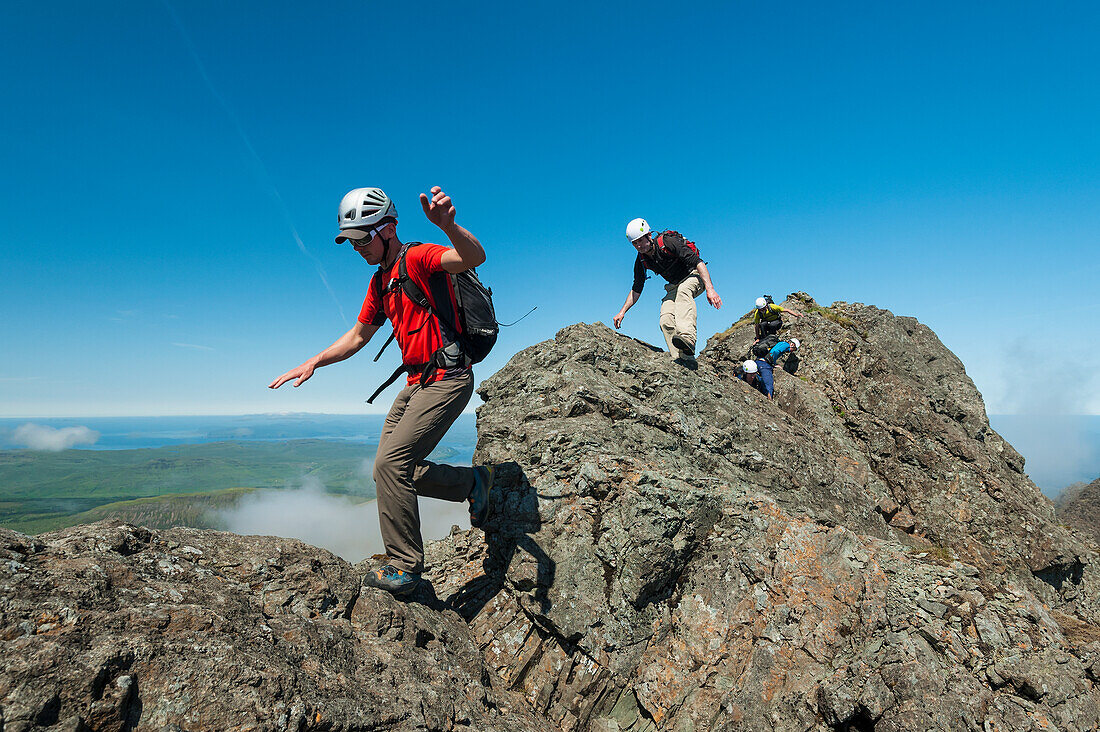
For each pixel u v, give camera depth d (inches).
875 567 217.9
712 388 333.7
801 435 341.7
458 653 178.1
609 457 237.6
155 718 97.3
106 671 96.3
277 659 119.8
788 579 214.2
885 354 461.1
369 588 171.3
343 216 177.2
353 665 136.4
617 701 195.8
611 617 203.3
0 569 105.0
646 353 351.9
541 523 222.4
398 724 125.1
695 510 225.0
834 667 193.0
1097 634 235.3
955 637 193.9
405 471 176.4
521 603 207.3
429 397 176.2
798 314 492.4
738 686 192.9
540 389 299.1
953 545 311.3
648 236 377.1
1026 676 180.9
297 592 150.4
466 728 141.7
